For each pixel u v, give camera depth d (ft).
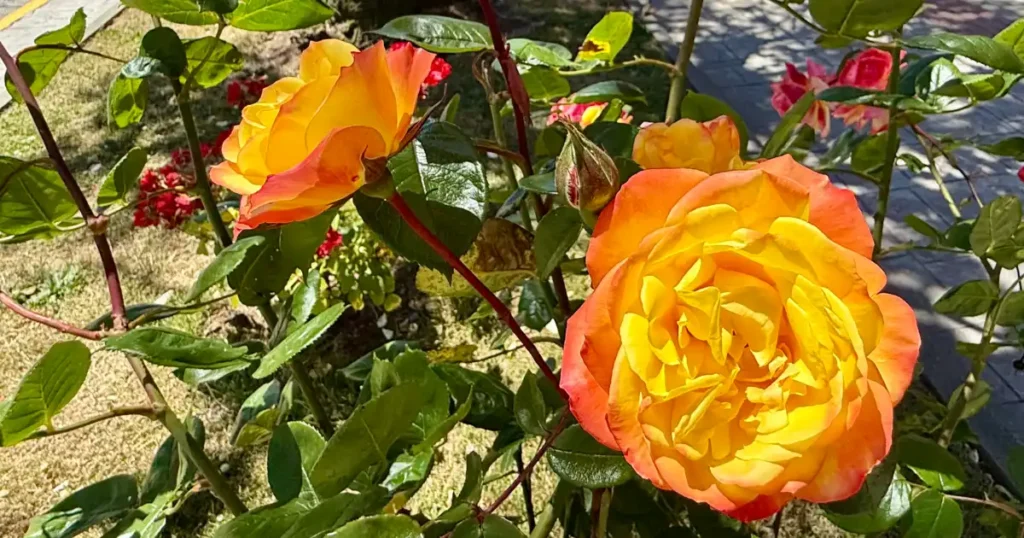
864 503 1.27
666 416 0.88
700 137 1.07
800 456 0.85
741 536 1.57
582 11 8.63
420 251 1.12
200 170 1.73
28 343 4.69
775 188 0.86
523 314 1.99
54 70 1.68
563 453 1.12
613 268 0.87
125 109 1.81
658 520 1.64
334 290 4.31
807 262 0.84
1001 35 1.59
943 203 5.31
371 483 1.19
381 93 0.95
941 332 4.35
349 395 4.10
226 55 1.73
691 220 0.84
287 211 0.98
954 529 1.46
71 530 1.39
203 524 3.55
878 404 0.86
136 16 8.96
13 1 9.63
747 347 0.91
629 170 1.17
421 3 8.34
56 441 4.05
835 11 1.36
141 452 3.98
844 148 2.27
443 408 1.24
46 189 1.39
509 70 1.23
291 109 0.94
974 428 3.73
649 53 7.52
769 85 7.11
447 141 1.16
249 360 1.20
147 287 4.99
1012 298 1.78
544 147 1.63
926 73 1.71
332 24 8.12
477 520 1.14
